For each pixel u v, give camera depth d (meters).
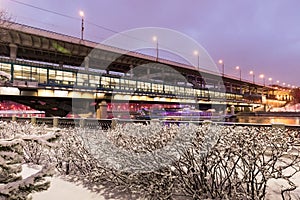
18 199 2.19
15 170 2.40
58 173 5.03
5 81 2.69
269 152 3.03
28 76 21.52
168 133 3.76
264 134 3.30
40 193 3.99
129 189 3.94
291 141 2.98
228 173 3.33
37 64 22.23
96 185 4.29
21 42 30.73
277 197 3.15
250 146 3.00
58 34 32.44
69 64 45.69
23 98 24.33
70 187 4.24
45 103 26.19
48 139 2.40
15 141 2.10
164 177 3.43
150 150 3.57
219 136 3.25
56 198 3.81
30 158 5.68
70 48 35.69
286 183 3.47
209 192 3.27
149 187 3.57
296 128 5.57
